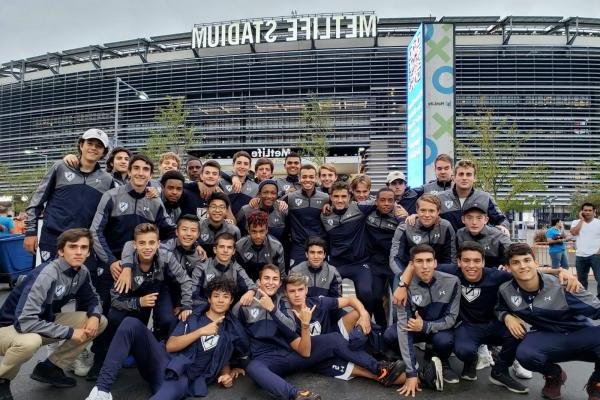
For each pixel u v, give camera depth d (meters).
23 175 33.75
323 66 35.22
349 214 5.20
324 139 26.61
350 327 4.08
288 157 6.60
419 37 9.97
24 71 42.56
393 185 5.74
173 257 4.04
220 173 5.94
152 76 37.91
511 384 3.56
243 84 36.34
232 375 3.79
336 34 35.50
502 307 3.71
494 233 4.38
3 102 42.44
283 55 35.94
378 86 34.34
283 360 3.70
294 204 5.43
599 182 31.00
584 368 4.24
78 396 3.43
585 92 33.44
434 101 9.68
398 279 4.48
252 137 35.41
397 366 3.60
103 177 4.59
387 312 5.27
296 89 35.66
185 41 40.09
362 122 34.38
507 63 33.72
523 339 3.50
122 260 3.83
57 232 4.29
